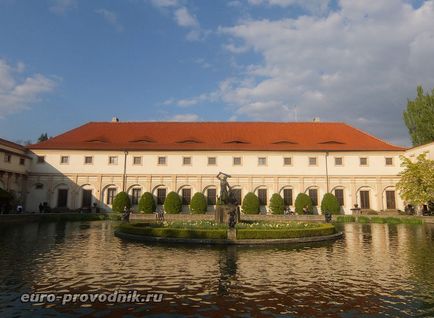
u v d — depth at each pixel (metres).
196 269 13.20
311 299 9.77
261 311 8.84
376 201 49.12
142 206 46.28
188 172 49.41
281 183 49.41
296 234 21.03
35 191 48.84
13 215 34.88
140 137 52.25
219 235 20.03
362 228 31.28
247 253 16.83
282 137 52.53
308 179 49.50
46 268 13.21
